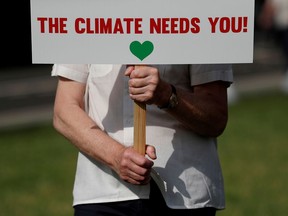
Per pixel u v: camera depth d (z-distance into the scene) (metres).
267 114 18.41
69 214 10.73
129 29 5.11
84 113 5.45
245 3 5.10
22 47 33.78
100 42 5.14
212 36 5.12
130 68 5.11
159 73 5.38
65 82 5.57
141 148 5.14
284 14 22.42
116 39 5.12
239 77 26.78
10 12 33.47
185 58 5.12
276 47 36.69
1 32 33.34
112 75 5.46
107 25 5.12
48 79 28.47
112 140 5.27
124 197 5.40
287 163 13.48
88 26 5.13
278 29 22.66
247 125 16.91
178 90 5.18
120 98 5.45
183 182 5.38
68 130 5.42
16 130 17.47
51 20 5.15
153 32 5.10
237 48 5.13
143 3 5.08
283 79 24.34
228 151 14.37
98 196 5.45
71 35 5.15
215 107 5.36
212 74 5.36
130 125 5.43
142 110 5.11
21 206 11.09
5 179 12.59
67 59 5.17
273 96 21.69
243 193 11.53
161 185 5.36
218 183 5.59
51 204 11.20
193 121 5.29
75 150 14.84
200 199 5.41
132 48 5.12
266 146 14.77
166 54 5.12
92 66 5.51
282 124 17.05
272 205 10.92
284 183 12.16
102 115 5.49
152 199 5.41
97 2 5.10
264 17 23.08
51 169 13.28
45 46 5.17
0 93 24.94
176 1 5.08
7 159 14.09
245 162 13.53
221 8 5.10
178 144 5.41
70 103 5.49
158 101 5.12
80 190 5.55
